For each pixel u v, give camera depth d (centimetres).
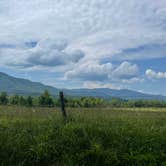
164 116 1738
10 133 1081
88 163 959
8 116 1416
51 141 1018
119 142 1059
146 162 972
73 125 1135
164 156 999
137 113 1961
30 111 1634
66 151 995
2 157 939
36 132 1103
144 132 1144
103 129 1121
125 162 970
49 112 1575
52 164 942
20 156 949
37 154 951
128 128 1186
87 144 1027
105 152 981
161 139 1094
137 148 1040
